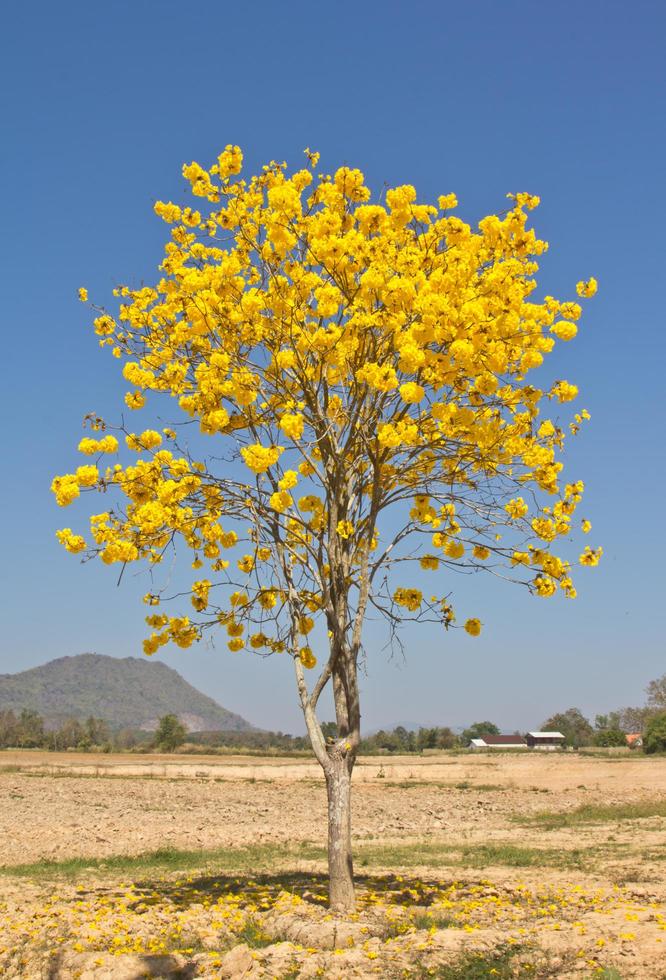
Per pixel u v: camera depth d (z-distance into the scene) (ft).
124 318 37.88
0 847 70.38
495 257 34.78
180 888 46.03
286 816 102.06
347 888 35.83
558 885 44.29
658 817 94.48
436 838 79.82
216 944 32.50
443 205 34.94
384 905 36.55
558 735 341.21
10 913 38.60
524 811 107.96
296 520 37.76
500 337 33.24
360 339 35.88
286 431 32.96
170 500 34.68
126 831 82.12
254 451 33.71
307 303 36.47
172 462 35.88
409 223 35.17
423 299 32.12
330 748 36.65
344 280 35.29
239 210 37.09
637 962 26.08
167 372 37.14
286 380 38.45
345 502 38.42
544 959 27.14
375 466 36.83
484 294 33.78
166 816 98.02
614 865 53.11
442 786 137.08
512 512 37.81
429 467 38.24
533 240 34.30
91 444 34.78
